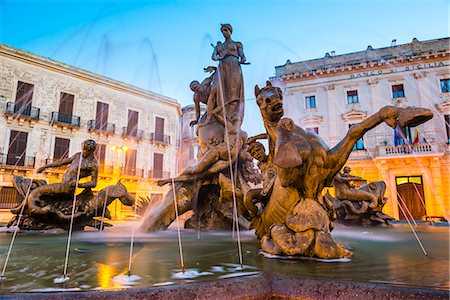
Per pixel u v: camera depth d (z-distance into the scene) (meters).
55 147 22.84
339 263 1.87
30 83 22.23
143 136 27.67
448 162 17.80
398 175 18.41
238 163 4.83
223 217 4.59
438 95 19.36
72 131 23.66
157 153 28.59
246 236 3.73
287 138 2.26
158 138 28.58
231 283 1.38
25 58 21.94
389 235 3.67
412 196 18.06
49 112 22.80
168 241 3.20
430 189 17.55
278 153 2.16
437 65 19.62
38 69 22.66
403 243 2.90
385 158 18.28
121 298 1.20
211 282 1.37
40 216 4.19
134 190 26.30
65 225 4.33
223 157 4.65
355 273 1.58
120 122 26.52
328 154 2.30
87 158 4.59
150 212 4.38
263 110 2.60
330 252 1.96
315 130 21.59
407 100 19.91
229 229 4.57
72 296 1.19
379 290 1.25
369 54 21.33
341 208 5.25
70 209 4.38
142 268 1.75
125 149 25.98
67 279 1.49
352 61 21.66
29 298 1.17
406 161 18.23
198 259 2.05
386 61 20.47
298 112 22.17
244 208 3.14
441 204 17.25
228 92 5.18
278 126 2.34
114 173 25.11
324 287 1.35
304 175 2.31
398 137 18.92
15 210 4.30
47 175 21.84
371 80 20.78
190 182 4.51
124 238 3.46
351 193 5.23
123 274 1.59
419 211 17.73
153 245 2.83
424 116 1.90
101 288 1.30
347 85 21.36
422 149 17.97
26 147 21.53
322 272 1.62
